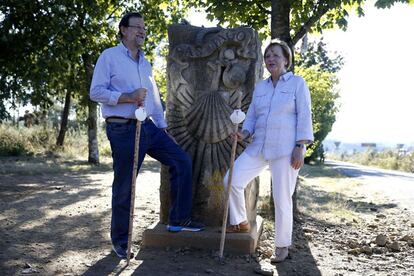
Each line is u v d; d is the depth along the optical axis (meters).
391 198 9.45
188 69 4.73
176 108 4.78
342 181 12.93
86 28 12.05
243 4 6.62
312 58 18.31
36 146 17.66
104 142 20.78
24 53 10.19
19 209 6.08
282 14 6.21
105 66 3.96
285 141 3.89
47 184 8.81
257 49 4.70
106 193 7.83
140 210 6.37
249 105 4.62
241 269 3.87
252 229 4.57
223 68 4.71
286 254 4.13
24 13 10.05
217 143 4.71
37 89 11.30
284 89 3.94
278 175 3.93
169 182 4.72
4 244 4.37
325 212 7.01
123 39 4.14
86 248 4.38
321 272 3.92
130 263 3.93
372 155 28.59
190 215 4.41
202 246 4.34
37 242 4.52
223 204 4.69
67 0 10.82
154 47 14.94
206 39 4.77
